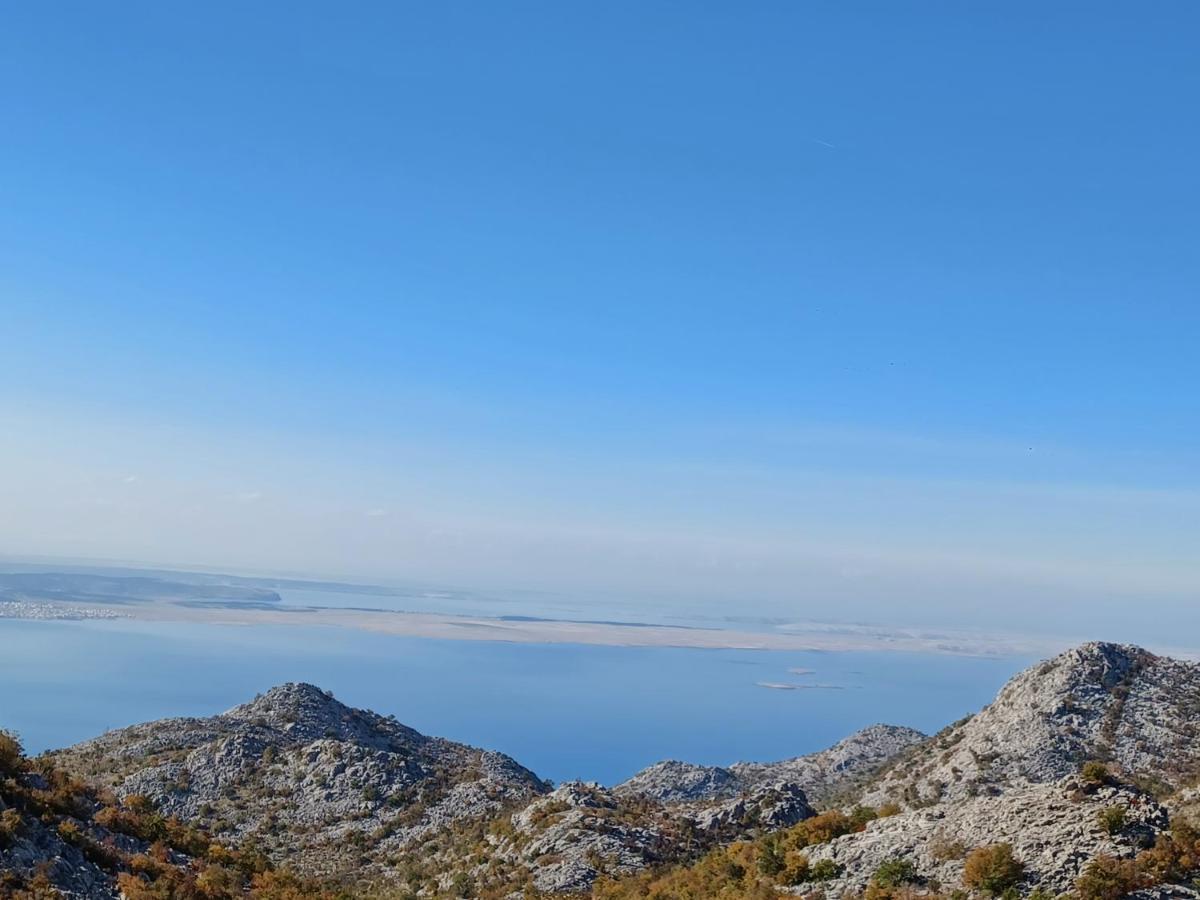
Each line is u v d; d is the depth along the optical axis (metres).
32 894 52.09
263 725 163.88
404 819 129.38
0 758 67.81
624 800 119.44
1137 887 50.72
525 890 89.31
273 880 72.81
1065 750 113.12
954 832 61.16
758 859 70.00
